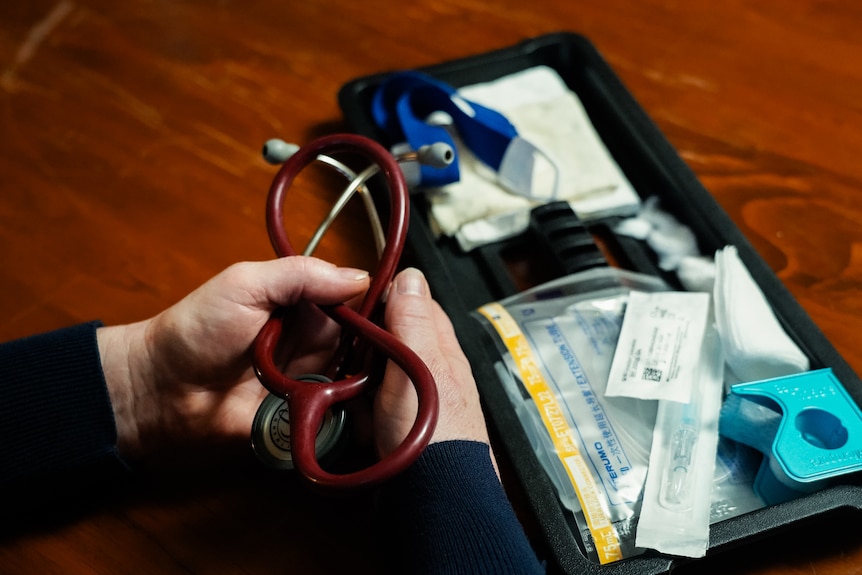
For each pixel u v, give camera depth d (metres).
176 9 0.94
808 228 0.71
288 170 0.57
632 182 0.74
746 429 0.56
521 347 0.62
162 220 0.75
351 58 0.88
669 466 0.55
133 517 0.58
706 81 0.83
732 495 0.55
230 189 0.77
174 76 0.87
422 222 0.69
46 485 0.56
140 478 0.60
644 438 0.57
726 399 0.57
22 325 0.69
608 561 0.52
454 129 0.75
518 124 0.76
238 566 0.55
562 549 0.51
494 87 0.80
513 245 0.71
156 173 0.79
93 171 0.79
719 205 0.69
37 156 0.81
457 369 0.54
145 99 0.85
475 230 0.70
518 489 0.56
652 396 0.58
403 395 0.51
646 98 0.82
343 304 0.53
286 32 0.91
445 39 0.89
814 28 0.87
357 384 0.47
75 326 0.58
